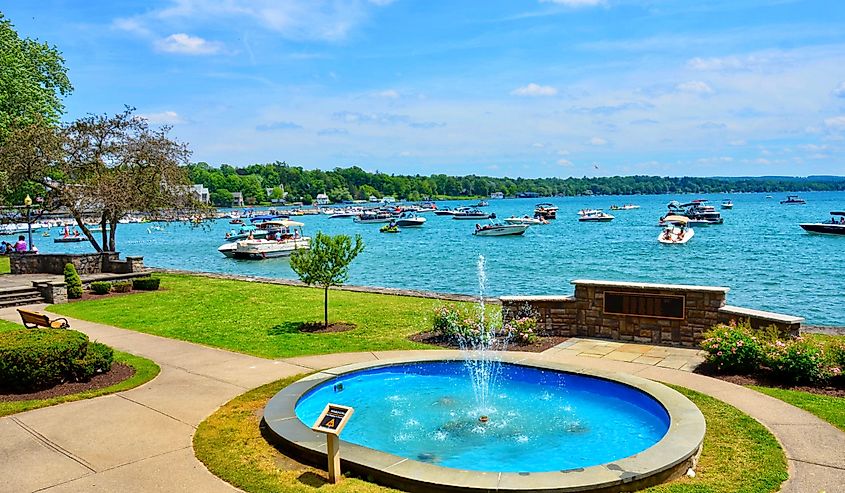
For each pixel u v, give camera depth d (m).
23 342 9.50
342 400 9.04
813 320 20.81
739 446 6.82
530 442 7.37
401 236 70.81
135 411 8.34
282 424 7.35
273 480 6.12
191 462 6.63
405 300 18.47
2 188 25.81
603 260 42.56
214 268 41.03
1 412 8.30
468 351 11.48
